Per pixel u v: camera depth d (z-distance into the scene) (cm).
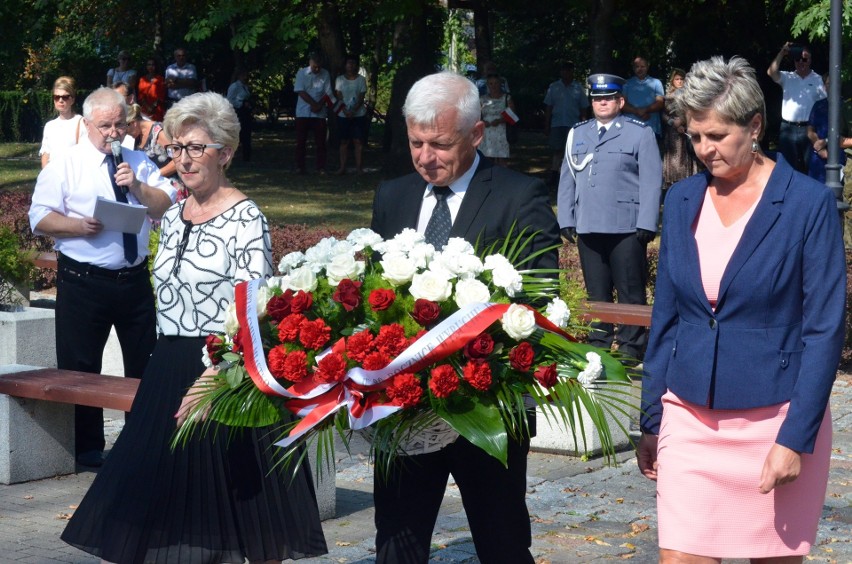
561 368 335
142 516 394
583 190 877
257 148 2964
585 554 512
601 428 331
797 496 337
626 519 564
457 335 319
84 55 3375
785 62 2588
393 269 333
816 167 1502
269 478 395
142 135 873
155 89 2223
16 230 1260
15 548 518
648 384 357
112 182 640
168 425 402
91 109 634
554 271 350
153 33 3192
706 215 344
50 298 1139
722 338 336
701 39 2636
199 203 415
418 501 358
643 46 2725
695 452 343
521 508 360
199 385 367
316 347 328
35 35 2492
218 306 405
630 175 866
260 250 403
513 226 363
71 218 631
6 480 626
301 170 2233
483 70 2330
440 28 2905
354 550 515
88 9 2934
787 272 327
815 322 326
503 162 1808
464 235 368
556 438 686
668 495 347
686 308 345
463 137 363
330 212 1688
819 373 321
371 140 3447
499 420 322
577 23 3394
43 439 636
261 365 336
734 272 331
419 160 367
